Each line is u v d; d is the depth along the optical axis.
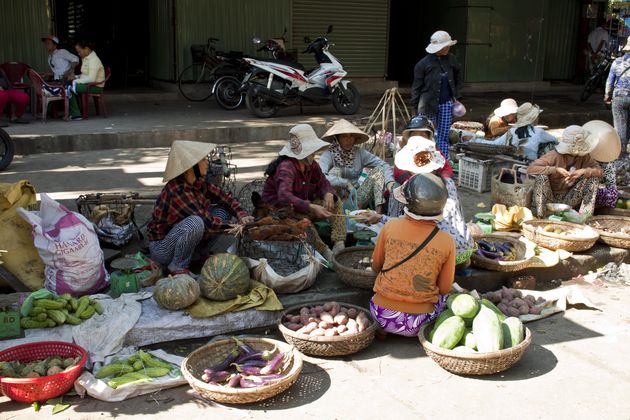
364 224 5.09
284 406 3.31
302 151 4.59
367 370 3.66
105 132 9.29
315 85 11.28
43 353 3.48
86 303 3.77
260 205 4.85
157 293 3.84
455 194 4.48
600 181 6.53
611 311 4.52
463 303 3.71
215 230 4.35
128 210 5.07
